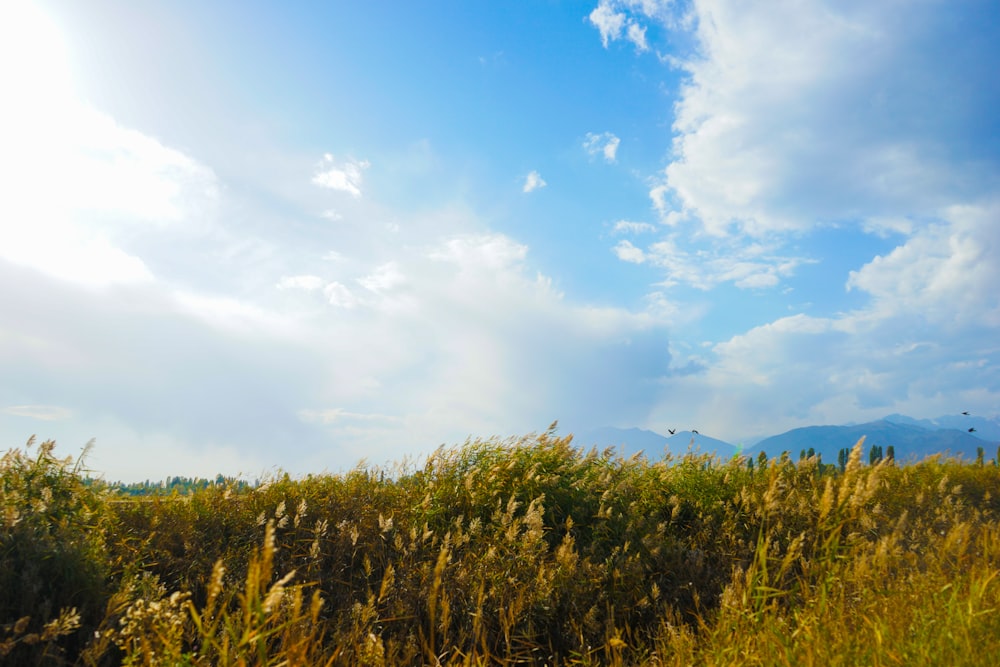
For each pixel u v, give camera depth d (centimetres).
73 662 405
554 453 820
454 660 426
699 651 403
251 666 336
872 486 488
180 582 535
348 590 531
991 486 929
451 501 728
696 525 715
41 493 590
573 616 510
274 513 666
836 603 419
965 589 418
